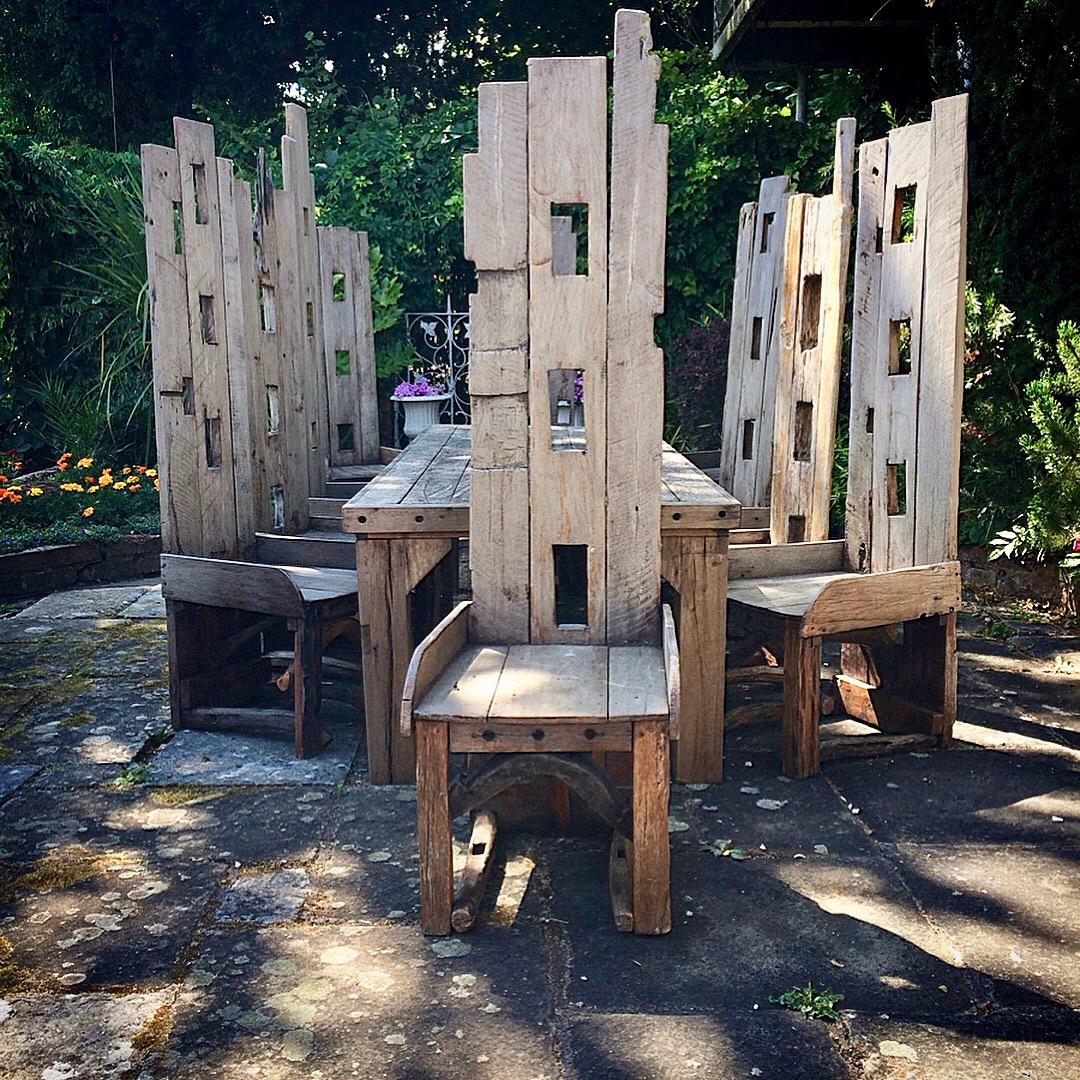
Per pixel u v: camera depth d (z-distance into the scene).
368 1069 2.55
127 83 16.48
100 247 9.78
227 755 4.47
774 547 4.82
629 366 3.62
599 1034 2.66
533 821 3.76
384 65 18.05
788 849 3.63
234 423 4.99
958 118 4.17
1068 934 3.10
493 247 3.59
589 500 3.70
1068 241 6.00
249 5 16.02
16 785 4.20
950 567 4.39
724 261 9.80
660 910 3.09
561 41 17.91
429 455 5.81
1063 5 5.82
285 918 3.22
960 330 4.27
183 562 4.59
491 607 3.76
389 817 3.90
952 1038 2.64
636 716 3.00
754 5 6.48
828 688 5.01
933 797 4.03
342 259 7.22
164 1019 2.74
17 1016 2.75
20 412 9.55
